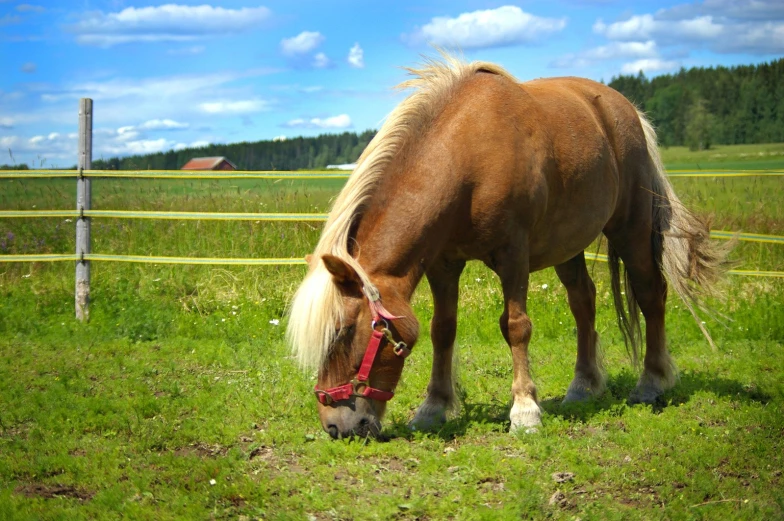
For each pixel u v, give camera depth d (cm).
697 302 498
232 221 862
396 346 351
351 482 329
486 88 400
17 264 827
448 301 426
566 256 452
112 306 703
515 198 386
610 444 386
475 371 552
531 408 397
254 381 500
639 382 488
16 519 292
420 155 372
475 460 348
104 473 343
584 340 489
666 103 6788
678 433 397
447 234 382
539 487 316
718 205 1016
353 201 358
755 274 709
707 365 561
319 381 352
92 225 898
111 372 534
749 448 370
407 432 399
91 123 706
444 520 292
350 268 334
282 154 5909
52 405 443
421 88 398
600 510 300
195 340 638
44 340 624
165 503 309
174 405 446
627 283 512
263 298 739
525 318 399
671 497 318
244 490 316
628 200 491
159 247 837
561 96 450
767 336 641
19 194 945
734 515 295
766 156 4550
